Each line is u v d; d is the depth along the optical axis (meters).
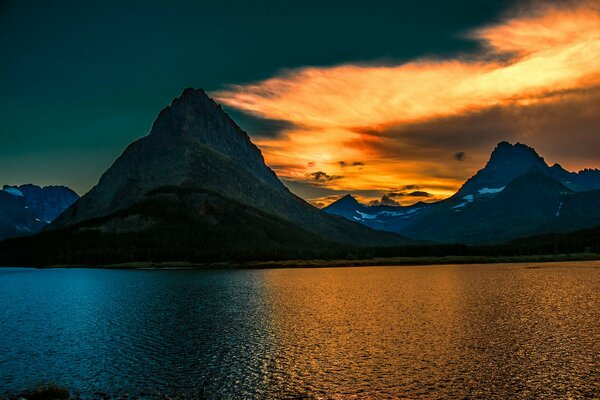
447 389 52.94
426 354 66.69
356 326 88.06
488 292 138.62
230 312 108.88
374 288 163.12
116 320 99.25
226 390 53.78
